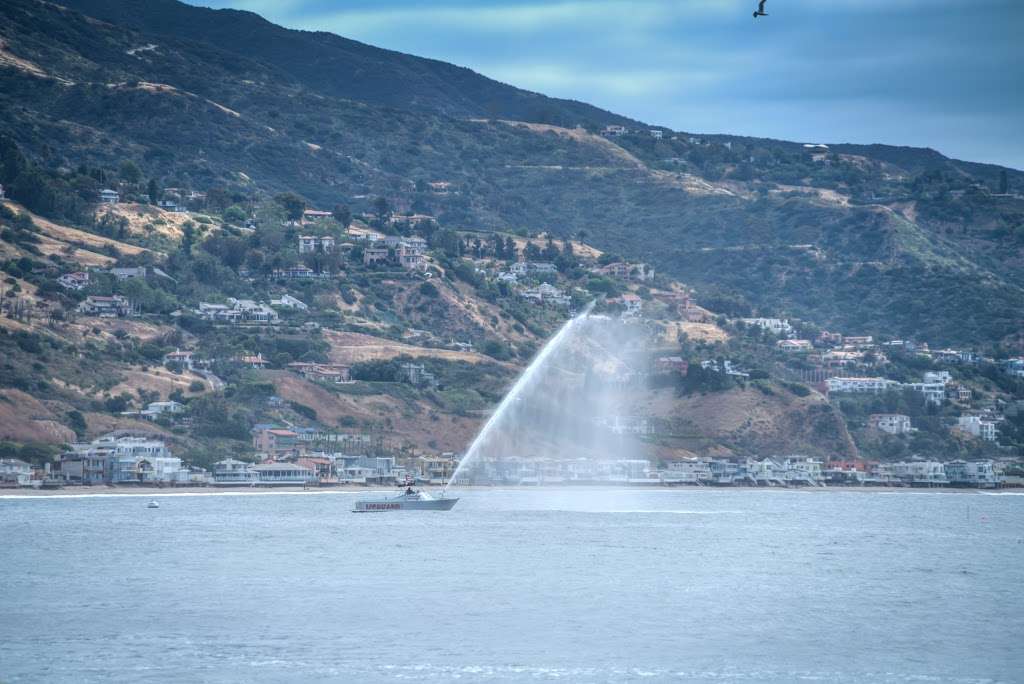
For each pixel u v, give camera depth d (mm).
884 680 196750
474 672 196750
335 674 194375
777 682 194750
